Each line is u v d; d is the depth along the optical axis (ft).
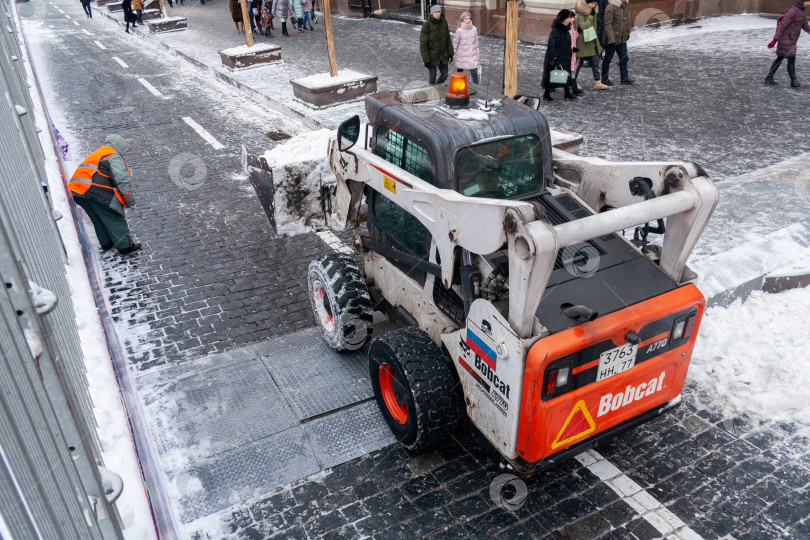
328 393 15.07
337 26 72.64
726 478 12.41
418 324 14.03
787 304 17.40
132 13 81.51
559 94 40.57
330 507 12.03
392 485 12.50
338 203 16.14
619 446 13.38
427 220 11.82
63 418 5.74
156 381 15.76
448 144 11.73
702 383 15.08
